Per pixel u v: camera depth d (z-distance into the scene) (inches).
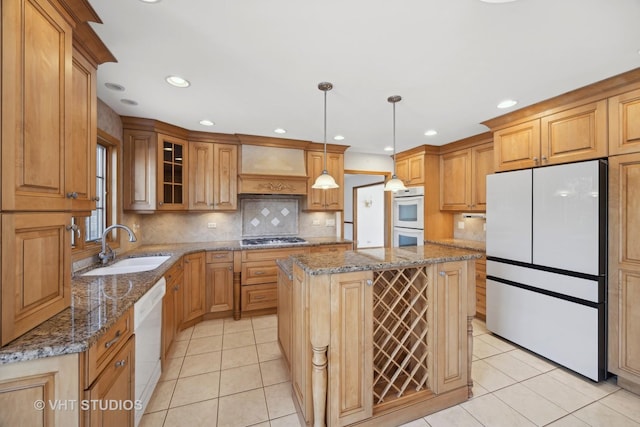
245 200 150.6
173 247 122.8
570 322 83.4
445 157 152.6
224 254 126.0
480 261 121.6
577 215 81.4
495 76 74.8
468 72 72.7
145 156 111.8
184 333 112.0
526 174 95.5
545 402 71.9
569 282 83.4
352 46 61.7
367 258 68.6
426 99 90.6
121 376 49.1
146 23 54.1
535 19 52.1
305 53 64.7
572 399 73.0
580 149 83.5
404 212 167.3
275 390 77.0
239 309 126.8
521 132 100.5
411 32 56.6
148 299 62.9
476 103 93.4
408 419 65.2
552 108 90.6
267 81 78.5
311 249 138.3
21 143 37.0
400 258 68.4
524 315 96.4
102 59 62.0
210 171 131.6
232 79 77.5
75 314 46.5
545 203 89.7
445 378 69.4
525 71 72.2
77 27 51.9
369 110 100.7
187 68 71.8
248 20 53.1
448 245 135.4
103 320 44.1
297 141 142.9
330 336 57.4
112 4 48.7
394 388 69.9
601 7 48.6
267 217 155.0
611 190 77.4
